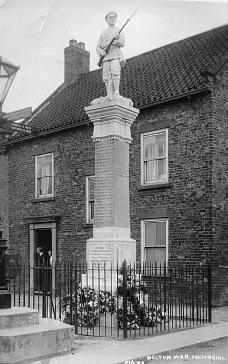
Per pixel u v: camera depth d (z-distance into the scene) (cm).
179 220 1588
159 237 1647
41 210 2045
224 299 1505
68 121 1930
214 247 1504
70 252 1909
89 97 2123
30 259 2050
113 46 1299
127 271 1106
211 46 1859
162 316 1142
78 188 1911
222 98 1573
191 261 1545
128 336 983
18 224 2138
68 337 848
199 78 1617
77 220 1900
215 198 1523
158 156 1673
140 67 2081
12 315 830
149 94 1730
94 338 961
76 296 1025
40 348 801
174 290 1521
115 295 1103
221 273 1508
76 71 2467
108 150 1252
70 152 1955
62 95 2331
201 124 1560
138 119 1728
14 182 2181
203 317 1205
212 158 1527
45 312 1117
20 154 2169
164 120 1652
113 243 1197
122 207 1248
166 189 1633
